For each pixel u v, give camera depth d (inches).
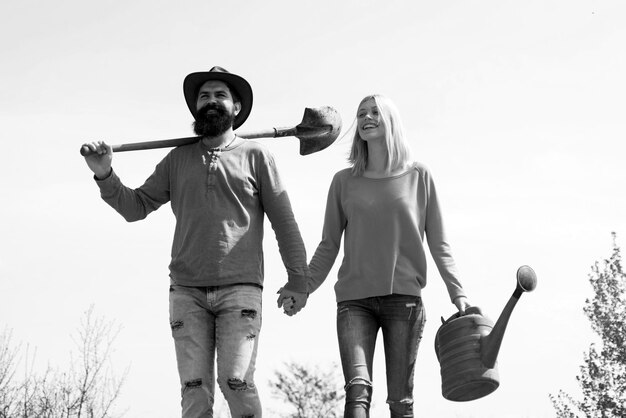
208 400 178.7
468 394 192.7
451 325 194.1
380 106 202.8
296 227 189.0
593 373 629.9
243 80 193.6
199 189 185.0
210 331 183.0
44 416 537.0
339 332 196.2
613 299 647.8
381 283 194.9
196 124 191.3
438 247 201.5
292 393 652.1
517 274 185.2
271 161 190.2
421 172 203.9
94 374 547.2
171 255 186.5
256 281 183.6
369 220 198.7
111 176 185.3
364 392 188.7
